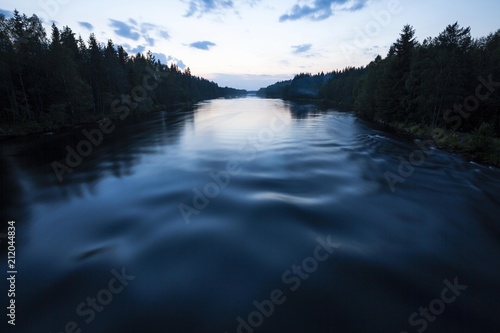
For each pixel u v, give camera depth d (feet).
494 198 44.32
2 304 22.18
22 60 125.49
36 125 118.32
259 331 19.44
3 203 43.37
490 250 29.89
